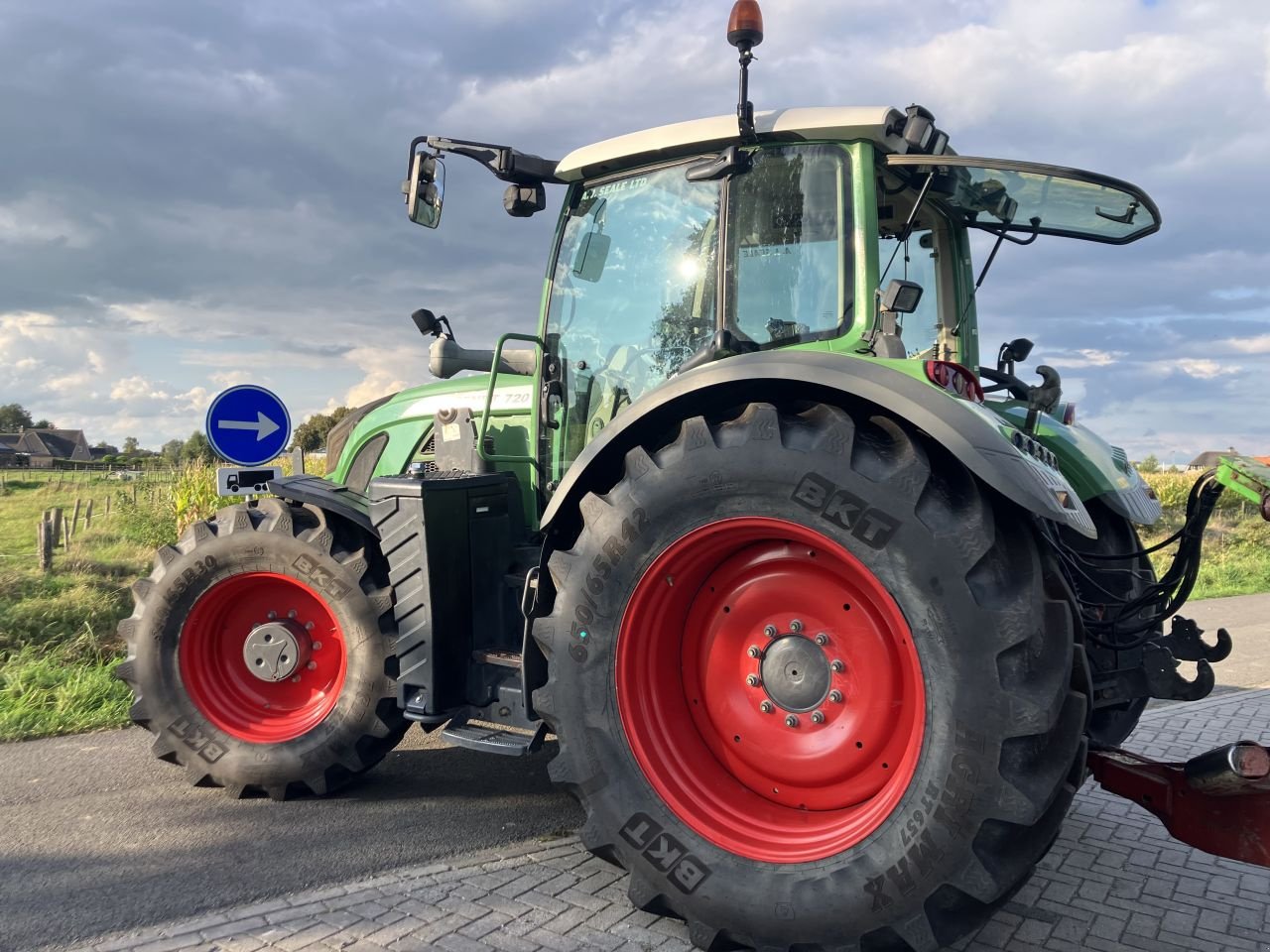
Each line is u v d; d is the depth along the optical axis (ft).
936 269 13.28
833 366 8.42
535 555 12.41
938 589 7.49
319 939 8.35
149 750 14.70
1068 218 12.44
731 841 8.30
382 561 12.54
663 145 10.91
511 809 12.01
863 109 9.94
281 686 12.90
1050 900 9.64
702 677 9.27
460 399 13.83
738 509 8.41
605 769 8.75
